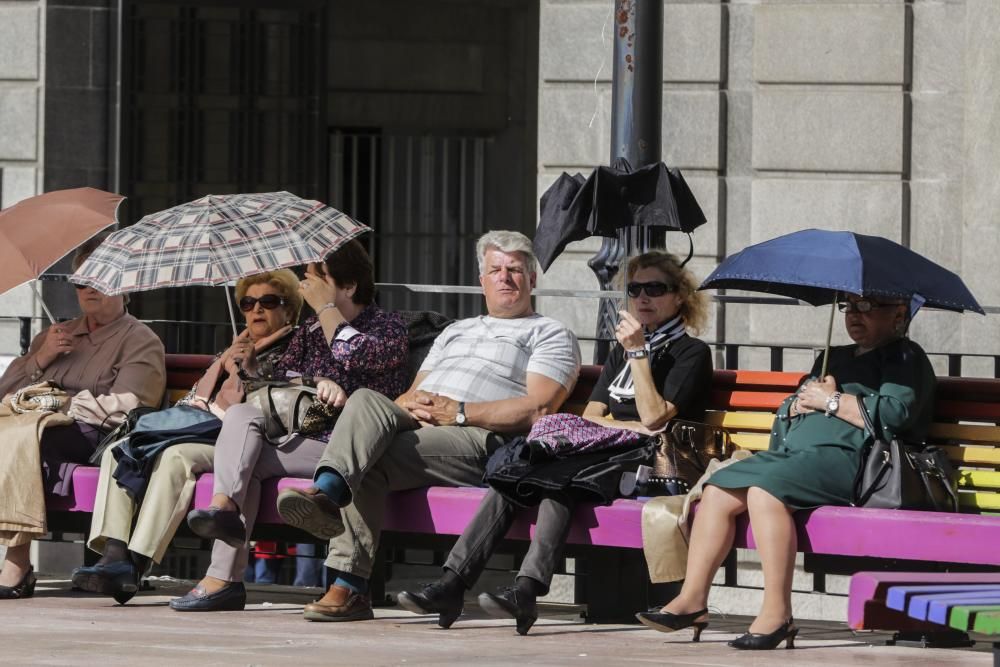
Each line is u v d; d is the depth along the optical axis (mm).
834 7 30984
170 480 19578
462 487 19062
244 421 19359
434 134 43781
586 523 18094
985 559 16375
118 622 18484
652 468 18609
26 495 20547
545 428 18266
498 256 20266
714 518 17125
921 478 17438
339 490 18109
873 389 17859
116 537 19812
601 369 21078
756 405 19828
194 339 35719
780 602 16781
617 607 19422
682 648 16750
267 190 35812
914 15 30859
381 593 21562
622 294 22094
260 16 35562
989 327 30359
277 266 19625
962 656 16516
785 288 19391
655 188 21344
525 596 17703
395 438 18859
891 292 17219
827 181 31125
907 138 30906
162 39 34969
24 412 21109
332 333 20359
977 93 30453
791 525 16906
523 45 43562
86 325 22297
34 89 32656
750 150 31438
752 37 31438
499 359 19938
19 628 17859
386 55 43562
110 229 31422
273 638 17078
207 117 35438
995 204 30375
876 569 17938
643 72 21781
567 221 21781
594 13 31922
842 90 31031
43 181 32656
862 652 16688
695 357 19453
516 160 43781
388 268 43719
